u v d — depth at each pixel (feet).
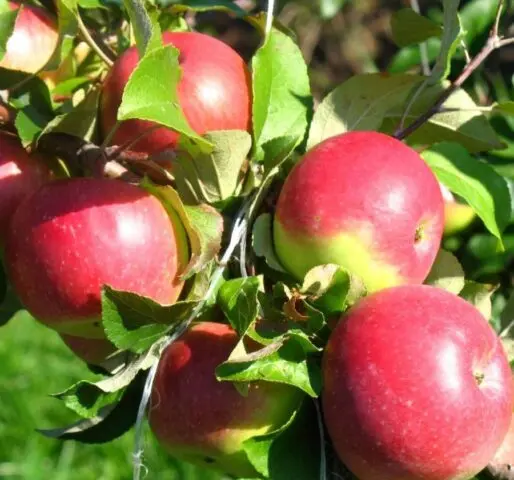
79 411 1.82
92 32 2.14
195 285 1.88
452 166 2.10
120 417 2.06
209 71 1.94
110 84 1.93
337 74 5.48
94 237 1.83
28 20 2.07
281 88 2.07
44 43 2.08
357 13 5.49
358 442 1.81
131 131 1.92
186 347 1.90
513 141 2.61
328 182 1.88
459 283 2.04
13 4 2.07
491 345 1.85
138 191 1.87
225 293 1.86
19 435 4.17
